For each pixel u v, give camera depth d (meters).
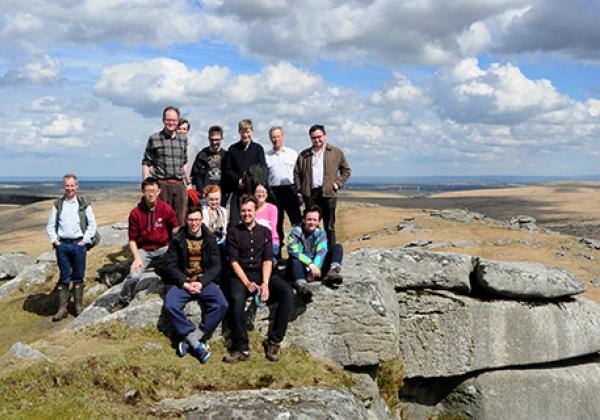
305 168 10.89
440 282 10.38
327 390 7.43
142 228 9.68
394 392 9.32
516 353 10.23
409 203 114.31
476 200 117.62
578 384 10.48
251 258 8.30
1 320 12.70
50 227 11.87
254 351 8.34
